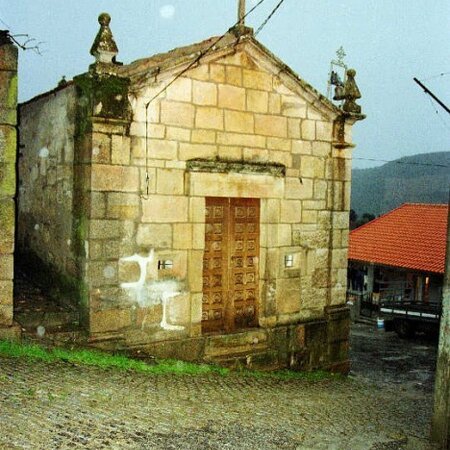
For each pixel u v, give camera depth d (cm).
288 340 1102
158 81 916
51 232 1047
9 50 793
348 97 1161
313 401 857
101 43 849
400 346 1836
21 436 493
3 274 808
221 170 994
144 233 919
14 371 693
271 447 571
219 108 993
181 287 963
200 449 530
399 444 652
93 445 498
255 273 1072
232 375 951
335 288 1170
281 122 1073
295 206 1103
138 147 905
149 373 830
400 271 2359
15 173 809
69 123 953
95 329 881
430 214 2588
